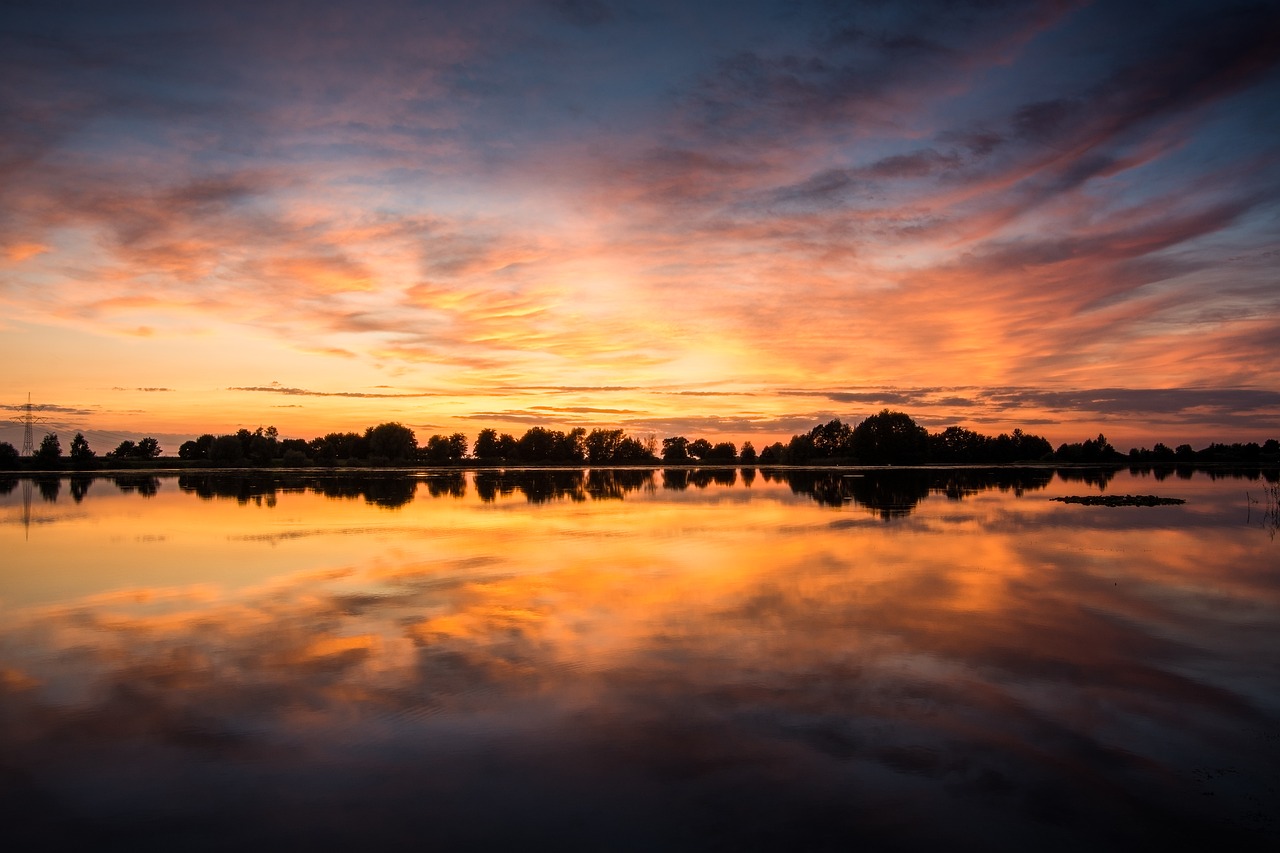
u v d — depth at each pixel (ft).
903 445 499.92
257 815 28.78
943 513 132.98
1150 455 536.42
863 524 115.96
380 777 31.58
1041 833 27.40
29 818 28.68
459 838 27.20
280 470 408.46
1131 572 73.82
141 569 78.07
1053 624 54.08
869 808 29.01
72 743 34.94
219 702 39.68
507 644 49.34
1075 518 123.13
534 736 35.27
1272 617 56.18
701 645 49.01
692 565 78.23
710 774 31.63
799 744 34.35
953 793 30.12
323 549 91.20
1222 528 108.58
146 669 44.96
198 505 160.66
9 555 88.79
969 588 66.18
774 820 28.19
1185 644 49.34
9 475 340.39
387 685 41.88
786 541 96.73
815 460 566.36
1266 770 31.94
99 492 212.23
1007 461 545.85
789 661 45.78
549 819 28.37
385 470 415.23
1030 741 34.73
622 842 26.96
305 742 34.86
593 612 57.77
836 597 62.69
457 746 34.35
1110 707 38.63
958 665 45.03
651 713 37.83
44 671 44.83
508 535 104.63
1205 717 37.42
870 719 37.06
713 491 205.36
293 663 45.80
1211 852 26.27
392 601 62.03
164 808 29.35
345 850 26.58
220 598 63.82
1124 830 27.55
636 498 177.88
